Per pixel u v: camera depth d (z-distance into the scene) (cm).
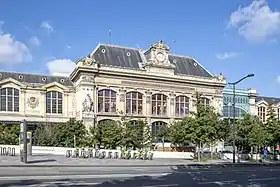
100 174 1995
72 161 3086
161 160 3919
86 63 5841
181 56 7250
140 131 4681
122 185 1532
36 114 5981
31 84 6022
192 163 3556
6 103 5812
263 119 7881
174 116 6488
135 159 3888
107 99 6047
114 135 4400
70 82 6475
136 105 6269
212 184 1703
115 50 6538
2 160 2839
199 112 4275
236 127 4691
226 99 7481
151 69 6388
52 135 4869
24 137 2695
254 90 7781
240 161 4209
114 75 6088
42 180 1642
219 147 5297
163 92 6488
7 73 6106
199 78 6788
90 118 5741
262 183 1817
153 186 1545
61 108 6191
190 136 4119
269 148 5612
